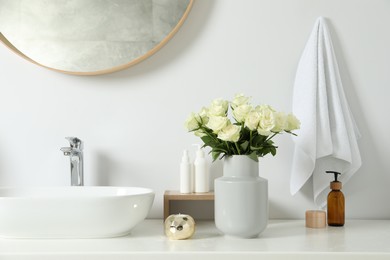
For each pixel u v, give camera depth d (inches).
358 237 53.1
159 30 66.4
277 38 66.5
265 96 66.3
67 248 47.2
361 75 66.3
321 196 65.1
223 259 45.5
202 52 66.6
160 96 66.6
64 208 49.7
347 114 63.9
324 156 63.8
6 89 66.5
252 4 66.6
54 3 66.7
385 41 66.4
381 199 65.7
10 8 67.1
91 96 66.6
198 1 66.6
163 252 45.6
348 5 66.4
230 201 52.2
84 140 66.5
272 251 45.8
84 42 66.5
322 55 64.3
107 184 66.4
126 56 66.5
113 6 66.6
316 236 53.8
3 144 66.6
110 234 52.2
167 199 60.1
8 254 45.2
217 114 52.6
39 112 66.6
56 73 66.6
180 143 66.4
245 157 53.2
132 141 66.4
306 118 62.0
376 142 66.0
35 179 66.5
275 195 66.0
